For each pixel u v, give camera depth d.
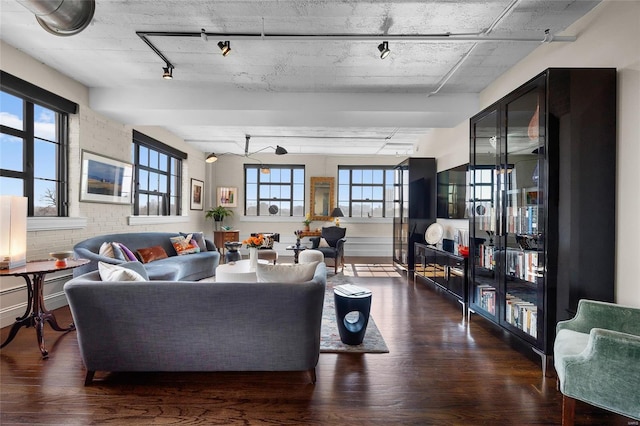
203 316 1.98
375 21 2.56
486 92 3.82
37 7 1.75
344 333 2.64
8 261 2.44
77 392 1.94
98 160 4.06
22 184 3.24
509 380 2.12
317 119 4.30
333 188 8.06
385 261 7.15
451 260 3.82
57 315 3.27
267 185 8.20
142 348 2.00
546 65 2.82
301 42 2.86
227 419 1.72
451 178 4.83
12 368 2.22
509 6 2.33
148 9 2.43
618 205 2.14
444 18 2.52
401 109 4.00
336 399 1.90
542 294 2.21
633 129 2.04
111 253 3.61
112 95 3.94
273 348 2.03
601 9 2.29
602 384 1.48
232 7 2.40
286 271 2.23
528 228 2.47
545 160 2.18
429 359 2.41
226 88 3.92
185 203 6.78
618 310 1.79
